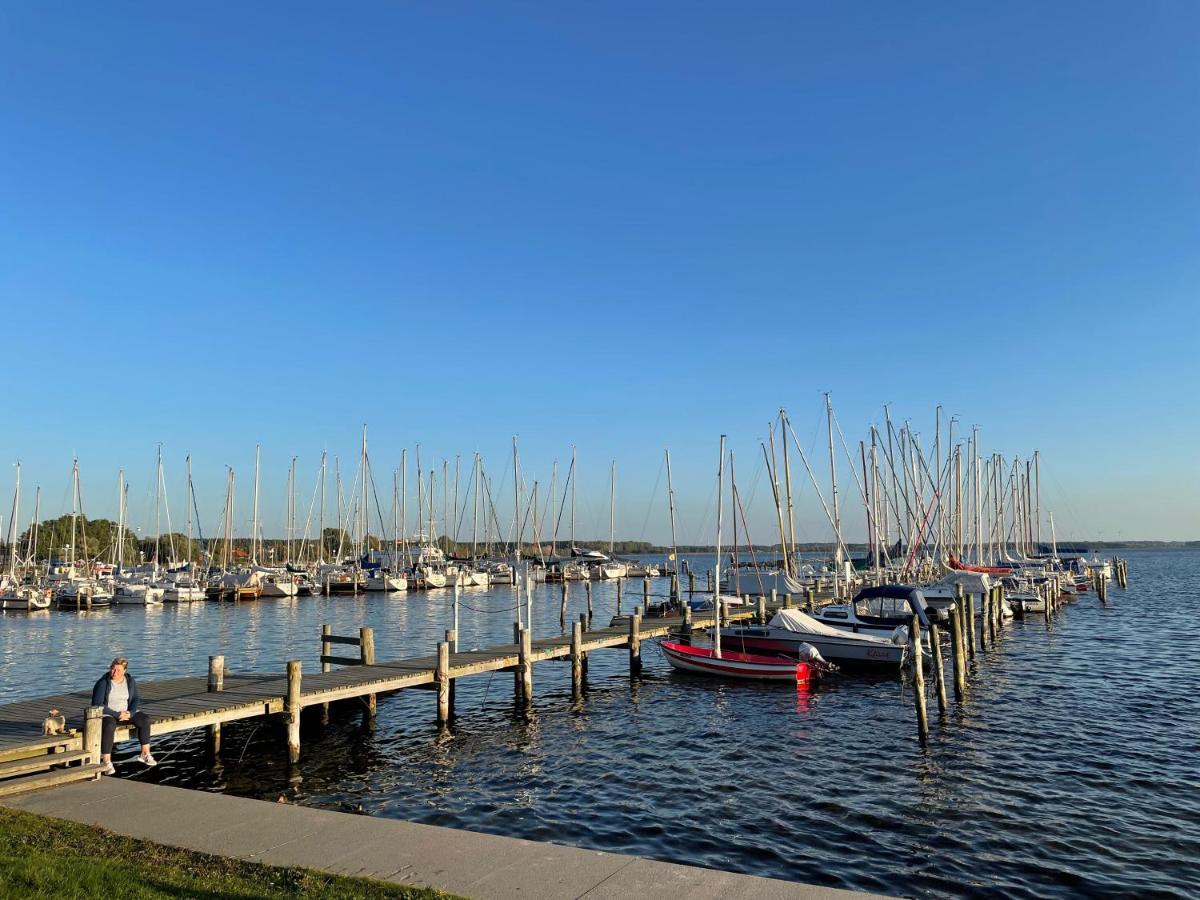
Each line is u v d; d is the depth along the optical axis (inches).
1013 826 624.1
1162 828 620.1
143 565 3811.5
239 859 398.3
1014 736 904.9
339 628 2102.6
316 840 426.6
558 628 2105.1
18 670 1476.4
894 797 694.5
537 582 3811.5
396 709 1059.3
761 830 618.2
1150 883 524.1
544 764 808.3
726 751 855.7
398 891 352.5
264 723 949.8
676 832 615.5
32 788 532.1
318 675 956.0
